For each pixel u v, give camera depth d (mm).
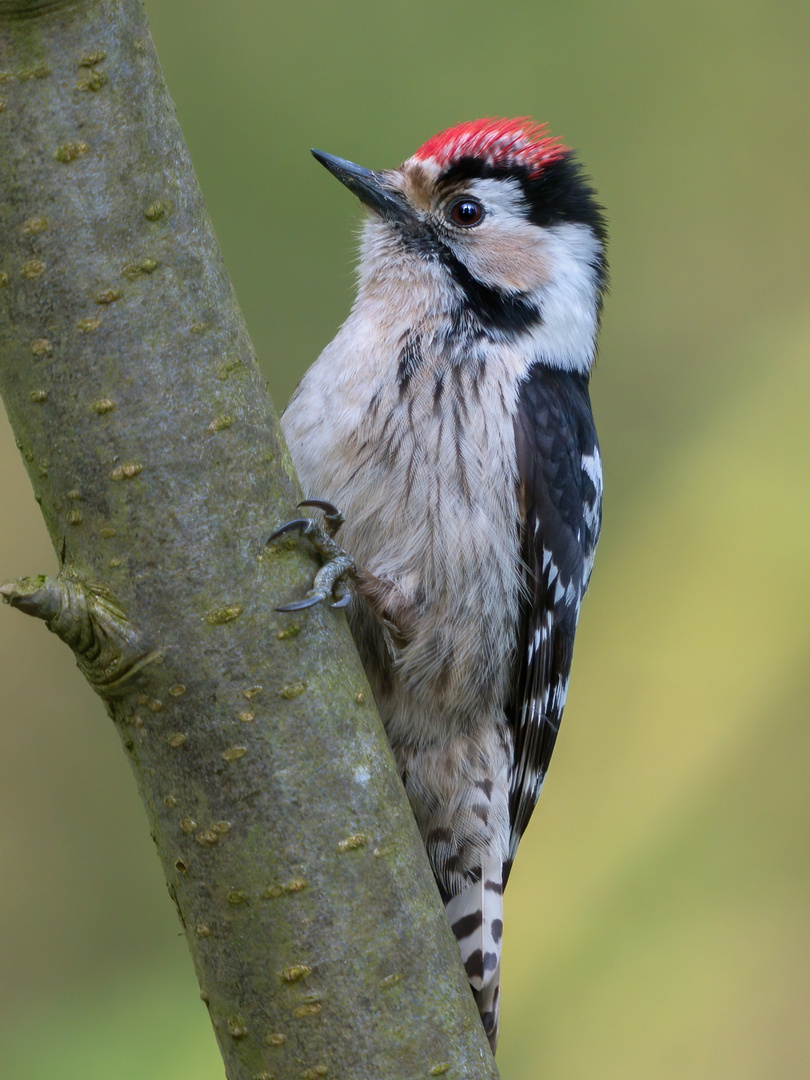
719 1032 11164
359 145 13656
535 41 14203
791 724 12266
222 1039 4508
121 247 4285
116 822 12117
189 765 4383
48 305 4262
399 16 14039
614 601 12984
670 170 14375
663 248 14297
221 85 13578
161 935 11758
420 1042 4445
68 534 4371
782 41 14570
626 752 12492
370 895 4457
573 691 12719
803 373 13617
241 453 4449
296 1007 4379
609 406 13891
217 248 4500
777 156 14422
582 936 11703
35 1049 10914
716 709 12469
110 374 4297
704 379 13938
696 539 13125
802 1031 11125
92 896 11828
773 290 14156
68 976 11477
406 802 4664
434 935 4566
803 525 12906
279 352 12953
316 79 13750
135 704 4395
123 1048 10836
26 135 4180
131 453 4312
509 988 11602
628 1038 11305
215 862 4395
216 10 13695
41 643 12570
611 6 14484
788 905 11438
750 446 13461
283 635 4441
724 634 12688
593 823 12211
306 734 4445
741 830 11992
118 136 4258
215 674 4355
